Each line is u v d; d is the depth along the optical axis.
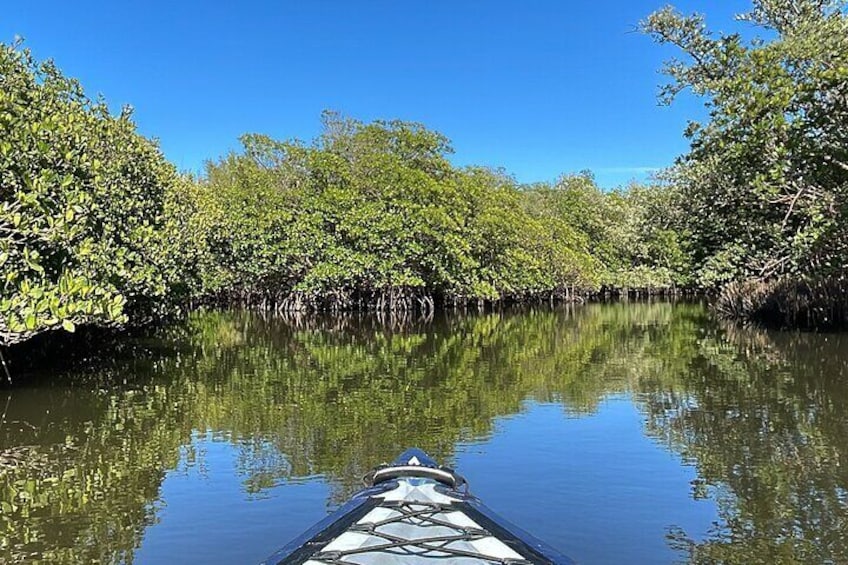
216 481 6.44
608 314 31.64
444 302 34.53
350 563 3.35
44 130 9.55
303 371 13.26
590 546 4.94
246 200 30.00
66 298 7.95
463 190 30.75
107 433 8.28
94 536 5.17
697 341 18.12
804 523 5.32
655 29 15.04
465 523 3.85
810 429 8.12
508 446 7.58
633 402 9.98
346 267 27.11
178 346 17.33
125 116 15.00
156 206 15.32
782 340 17.25
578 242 42.28
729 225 21.86
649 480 6.36
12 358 11.84
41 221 8.79
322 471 6.75
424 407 9.76
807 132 12.90
